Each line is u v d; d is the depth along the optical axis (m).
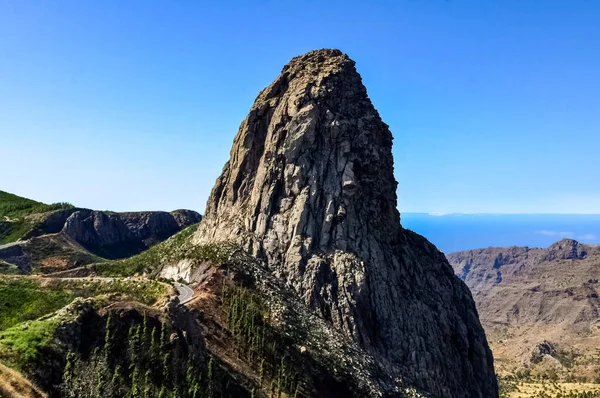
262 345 90.75
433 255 150.88
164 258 136.50
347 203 126.06
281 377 87.00
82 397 57.62
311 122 132.62
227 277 107.38
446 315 130.12
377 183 134.88
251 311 97.50
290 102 140.00
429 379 111.94
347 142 133.38
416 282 131.88
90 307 69.44
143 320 71.38
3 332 61.09
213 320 91.56
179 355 71.00
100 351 64.38
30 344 59.03
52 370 58.47
